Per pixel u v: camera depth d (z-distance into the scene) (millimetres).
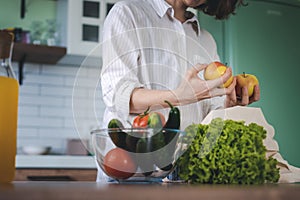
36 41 3244
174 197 421
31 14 3361
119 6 1163
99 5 3182
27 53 3100
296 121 2689
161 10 1229
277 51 2695
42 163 2773
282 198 468
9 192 389
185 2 1271
